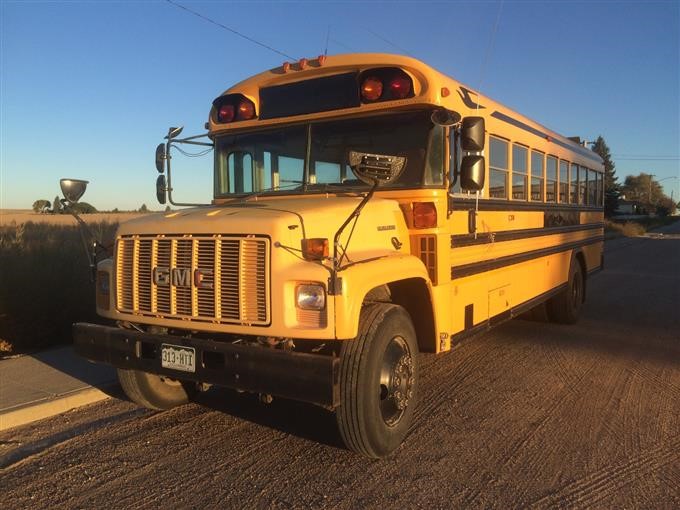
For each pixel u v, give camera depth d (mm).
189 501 3770
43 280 7930
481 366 7012
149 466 4277
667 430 4961
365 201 3844
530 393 5973
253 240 3916
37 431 4973
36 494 3871
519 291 7270
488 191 6168
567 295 9438
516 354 7590
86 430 4980
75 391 5691
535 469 4215
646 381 6398
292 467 4250
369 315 4137
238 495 3844
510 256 6879
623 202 105125
